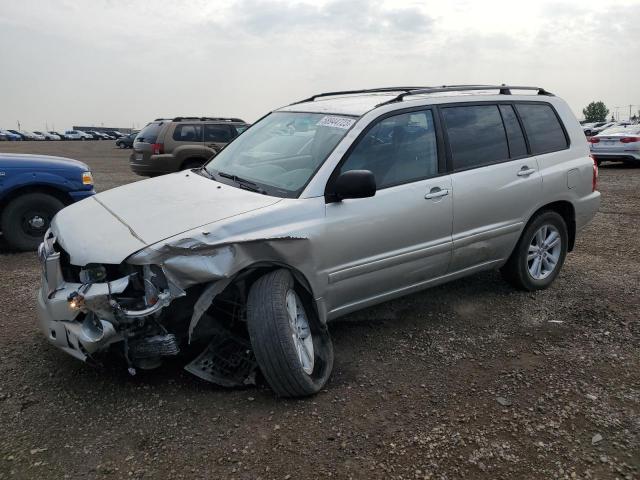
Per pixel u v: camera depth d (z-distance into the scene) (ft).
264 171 13.16
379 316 15.30
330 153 12.35
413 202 13.16
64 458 9.29
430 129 14.10
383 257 12.85
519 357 12.96
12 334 14.06
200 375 11.26
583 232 25.76
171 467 9.09
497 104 15.87
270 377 10.64
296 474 8.93
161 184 13.71
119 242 10.21
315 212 11.66
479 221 14.76
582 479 8.82
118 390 11.35
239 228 10.59
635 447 9.60
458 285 17.79
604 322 14.93
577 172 17.25
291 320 11.11
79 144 190.60
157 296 9.91
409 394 11.32
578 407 10.82
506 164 15.43
